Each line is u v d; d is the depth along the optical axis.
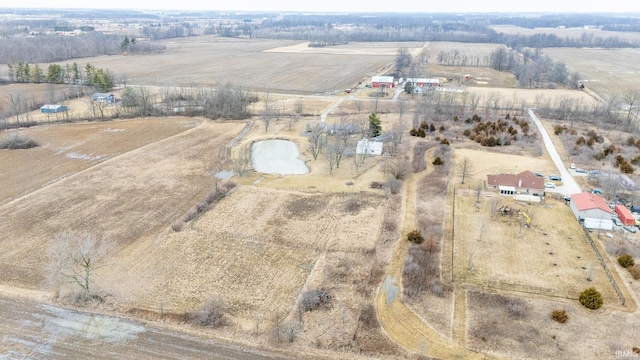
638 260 51.16
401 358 37.91
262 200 67.81
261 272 49.78
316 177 76.75
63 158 85.38
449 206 65.25
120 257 52.19
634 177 75.44
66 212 63.06
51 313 43.22
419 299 45.09
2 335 40.41
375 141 91.00
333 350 38.75
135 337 40.25
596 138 94.50
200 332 40.81
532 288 46.59
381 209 64.88
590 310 43.28
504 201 66.69
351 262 51.62
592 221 58.44
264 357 38.00
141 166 81.44
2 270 49.38
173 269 50.09
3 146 90.06
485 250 53.84
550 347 38.75
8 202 66.06
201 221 61.03
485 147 91.75
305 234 57.84
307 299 44.66
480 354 38.19
